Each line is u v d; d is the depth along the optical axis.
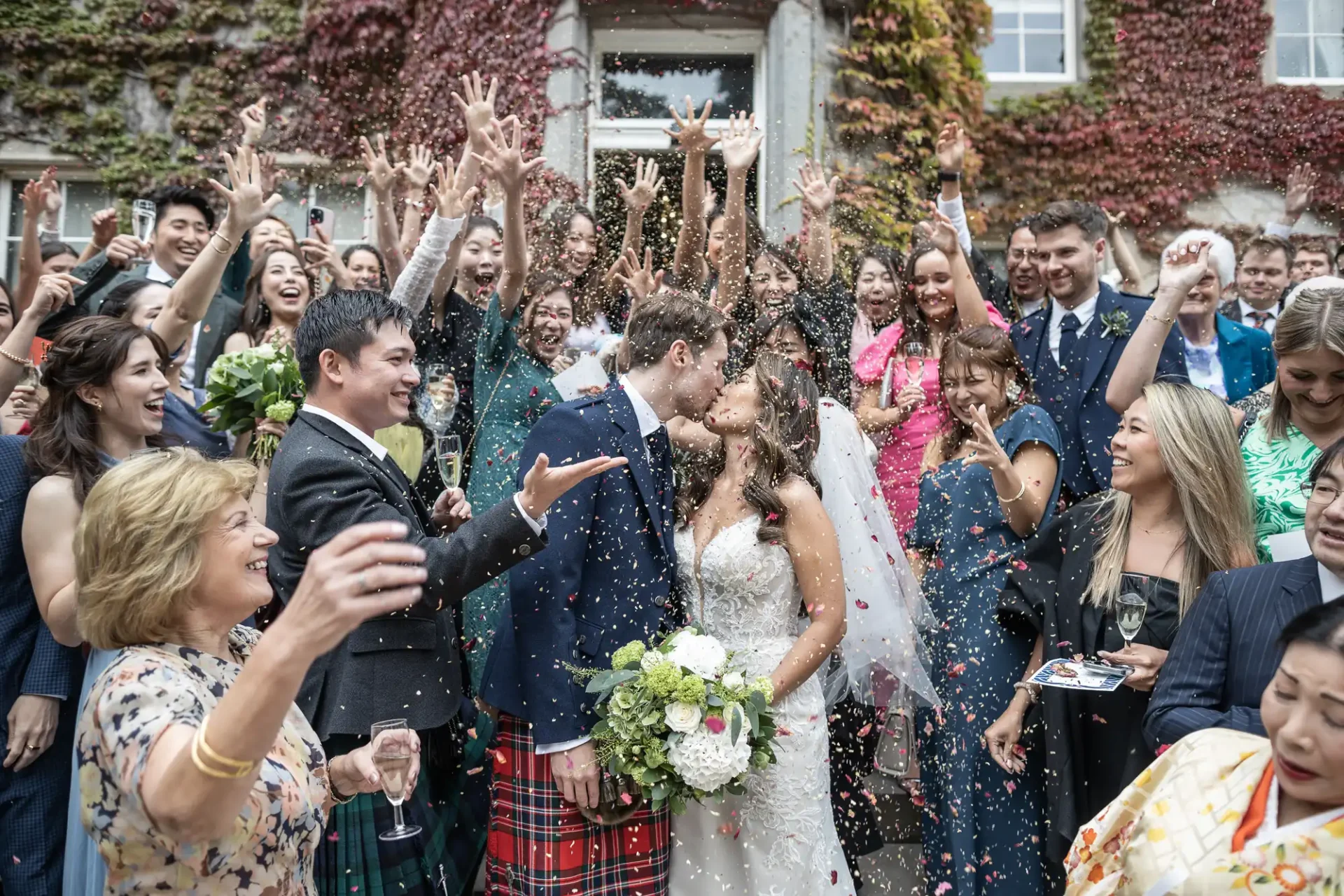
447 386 3.48
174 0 8.07
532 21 7.31
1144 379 3.38
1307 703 1.53
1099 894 1.74
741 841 2.66
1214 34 8.00
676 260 4.44
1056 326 3.89
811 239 4.43
